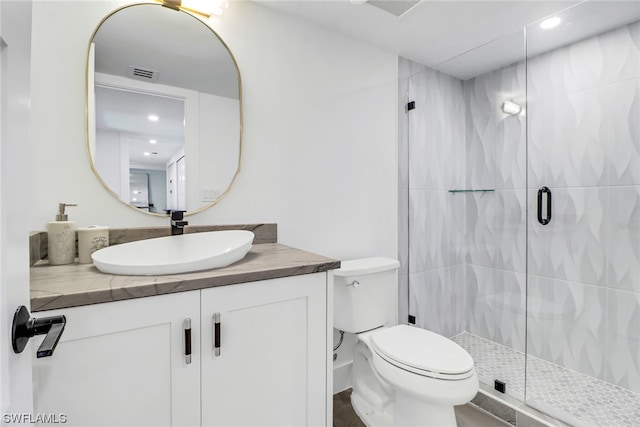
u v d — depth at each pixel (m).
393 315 2.07
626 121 1.67
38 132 1.14
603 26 1.69
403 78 2.13
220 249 1.30
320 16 1.68
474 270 2.39
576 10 1.56
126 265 0.89
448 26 1.78
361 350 1.65
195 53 1.43
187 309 0.87
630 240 1.67
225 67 1.49
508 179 2.18
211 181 1.47
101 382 0.77
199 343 0.89
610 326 1.74
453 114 2.37
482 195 2.33
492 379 1.80
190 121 1.42
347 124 1.88
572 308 1.89
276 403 1.04
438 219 2.33
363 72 1.94
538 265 2.04
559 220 1.94
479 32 1.83
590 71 1.79
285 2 1.57
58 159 1.17
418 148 2.21
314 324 1.12
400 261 2.14
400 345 1.38
